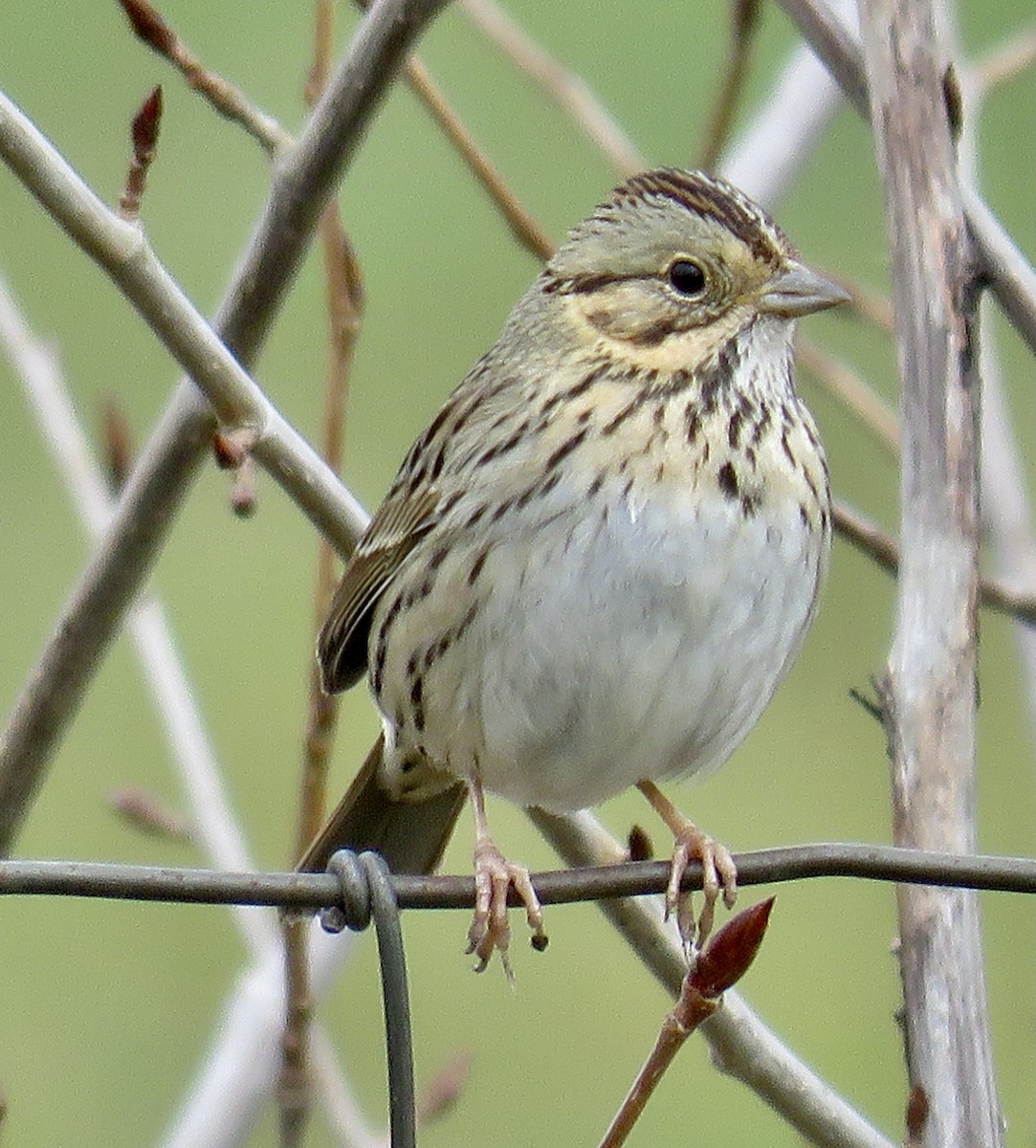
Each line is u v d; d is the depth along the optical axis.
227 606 14.95
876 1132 8.95
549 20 15.88
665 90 15.68
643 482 9.48
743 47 10.71
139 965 14.01
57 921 14.04
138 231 8.95
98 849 14.59
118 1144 13.55
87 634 9.55
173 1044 13.77
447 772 10.54
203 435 9.35
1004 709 14.56
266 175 15.43
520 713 9.70
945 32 8.86
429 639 9.84
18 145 8.77
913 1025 7.46
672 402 9.64
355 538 9.64
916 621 7.89
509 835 14.37
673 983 9.38
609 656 9.52
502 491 9.59
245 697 14.66
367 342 15.02
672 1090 13.85
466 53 15.77
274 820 14.43
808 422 9.88
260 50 15.75
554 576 9.51
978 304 8.15
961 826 7.65
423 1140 13.77
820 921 13.99
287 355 15.35
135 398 15.23
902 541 8.05
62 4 15.77
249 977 10.27
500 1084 13.95
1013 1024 13.13
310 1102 9.63
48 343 11.16
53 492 15.09
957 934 7.48
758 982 13.86
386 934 7.35
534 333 10.05
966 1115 7.33
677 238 9.85
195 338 9.08
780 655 9.78
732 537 9.52
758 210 9.96
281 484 9.54
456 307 15.13
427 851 10.73
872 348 14.53
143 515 9.41
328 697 10.26
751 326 9.78
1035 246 12.88
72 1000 13.90
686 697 9.62
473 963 14.27
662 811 9.81
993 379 10.55
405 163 15.40
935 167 8.19
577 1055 14.05
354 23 15.65
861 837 14.13
